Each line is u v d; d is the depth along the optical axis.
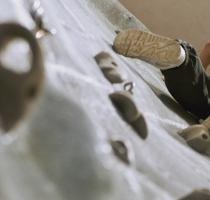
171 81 2.28
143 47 2.19
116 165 1.07
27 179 0.83
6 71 0.79
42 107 0.99
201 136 1.81
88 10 3.05
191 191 1.32
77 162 0.93
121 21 3.63
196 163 1.66
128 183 1.08
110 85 1.58
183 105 2.36
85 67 1.54
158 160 1.42
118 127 1.35
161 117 1.94
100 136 1.08
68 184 0.88
